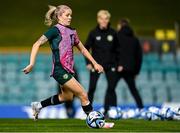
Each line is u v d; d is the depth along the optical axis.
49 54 71.88
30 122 28.17
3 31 95.19
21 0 108.69
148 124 26.45
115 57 36.16
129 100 68.06
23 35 93.88
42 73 70.50
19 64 71.31
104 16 35.19
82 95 22.77
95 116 22.70
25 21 99.94
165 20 102.94
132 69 37.22
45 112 46.56
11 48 80.44
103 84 68.62
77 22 99.00
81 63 70.38
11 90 69.69
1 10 104.31
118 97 68.12
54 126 24.39
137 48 37.81
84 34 93.06
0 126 24.47
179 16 105.25
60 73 22.45
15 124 26.14
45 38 22.36
